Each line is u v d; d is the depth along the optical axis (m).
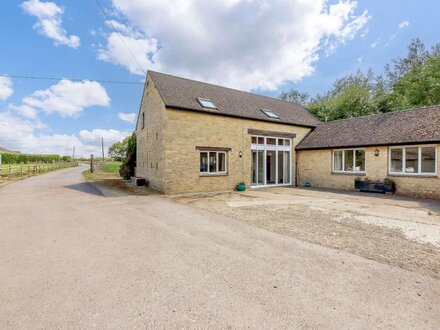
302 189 14.98
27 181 19.05
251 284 3.43
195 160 13.06
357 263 4.15
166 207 9.12
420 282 3.49
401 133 12.48
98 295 3.11
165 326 2.52
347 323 2.58
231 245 5.04
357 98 23.23
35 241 5.26
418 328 2.50
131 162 20.64
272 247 4.93
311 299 3.04
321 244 5.11
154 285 3.38
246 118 14.88
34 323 2.56
